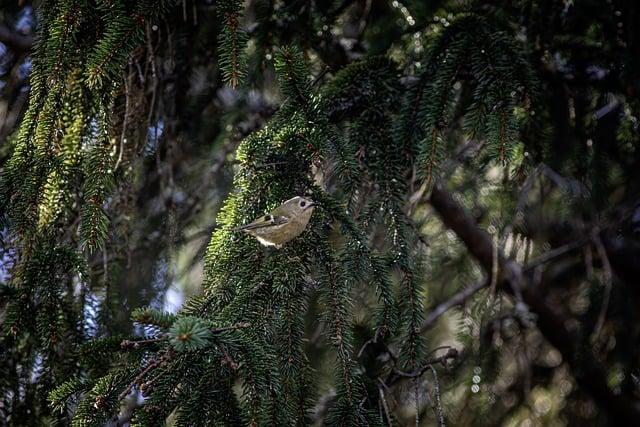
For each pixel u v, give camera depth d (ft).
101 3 26.48
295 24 33.81
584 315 41.19
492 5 34.32
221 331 21.76
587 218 42.01
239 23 26.09
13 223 25.52
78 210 30.25
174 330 19.31
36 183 25.67
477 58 29.01
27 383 27.94
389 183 28.25
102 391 21.97
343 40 38.81
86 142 26.89
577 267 46.52
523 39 34.37
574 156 36.01
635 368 39.17
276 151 26.11
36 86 26.09
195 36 35.70
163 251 38.14
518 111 31.91
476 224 42.98
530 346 45.78
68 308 28.68
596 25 33.58
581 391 43.75
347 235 26.07
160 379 22.47
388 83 30.53
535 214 42.78
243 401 21.84
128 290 36.86
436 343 43.98
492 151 27.20
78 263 26.91
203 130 40.06
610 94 34.65
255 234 25.03
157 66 34.76
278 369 23.00
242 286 24.57
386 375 30.66
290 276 24.39
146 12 26.09
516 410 42.96
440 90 28.66
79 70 26.45
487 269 43.50
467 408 40.50
